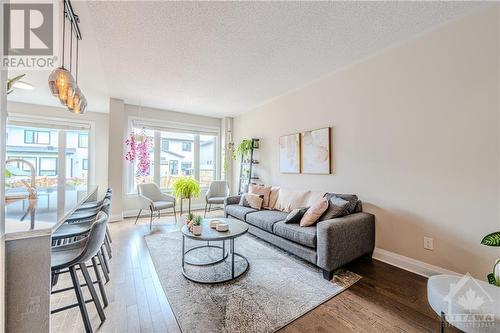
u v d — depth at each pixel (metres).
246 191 4.23
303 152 3.70
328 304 1.80
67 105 2.20
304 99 3.72
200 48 2.55
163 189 5.36
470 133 2.01
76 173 5.12
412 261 2.37
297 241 2.47
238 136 5.68
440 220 2.19
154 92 4.05
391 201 2.56
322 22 2.10
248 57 2.76
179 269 2.39
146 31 2.22
